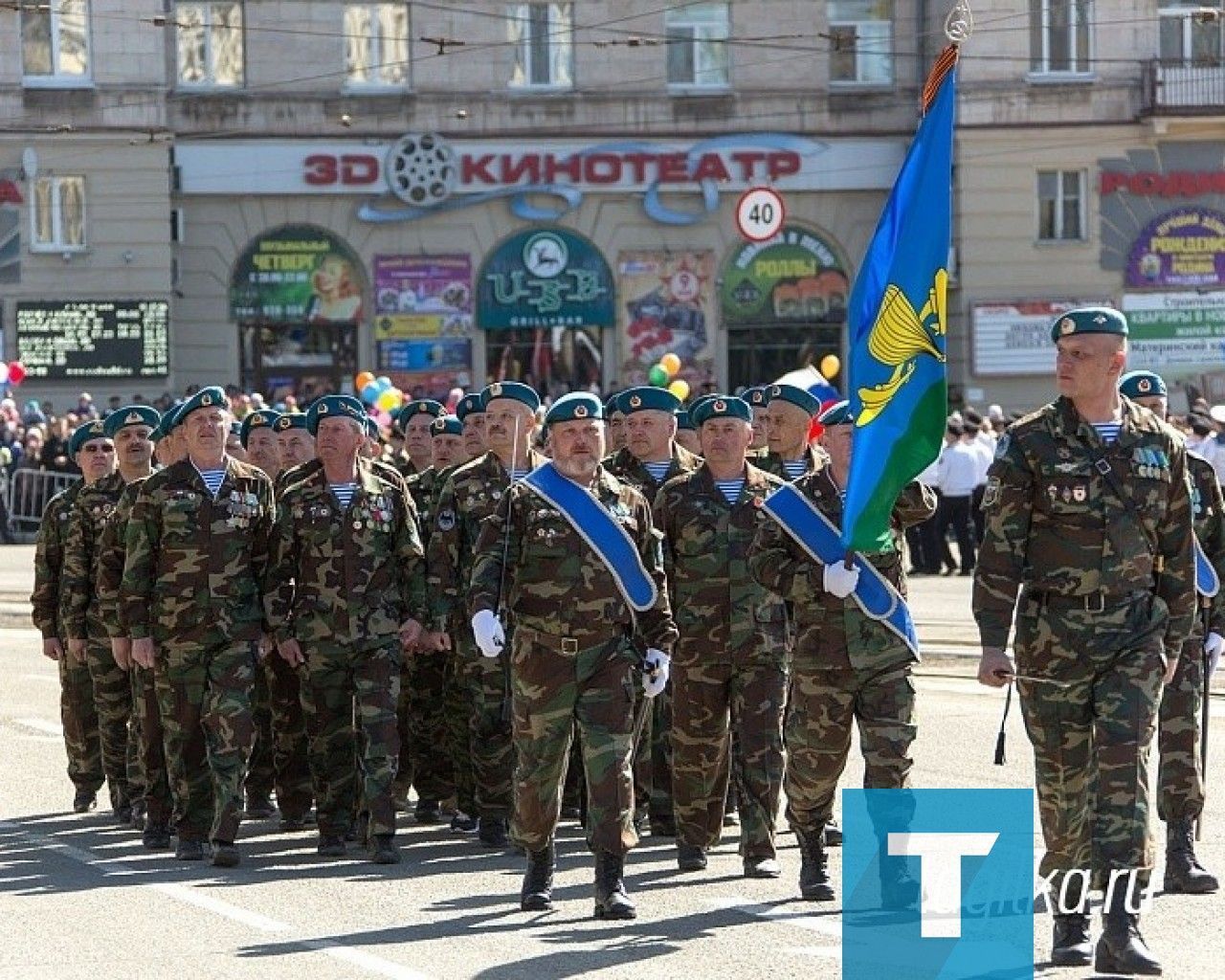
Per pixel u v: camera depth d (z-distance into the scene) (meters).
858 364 10.92
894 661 11.25
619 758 11.24
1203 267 48.03
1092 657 9.63
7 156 44.94
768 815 12.38
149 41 45.38
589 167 47.84
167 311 45.59
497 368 48.06
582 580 11.19
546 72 47.81
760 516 12.02
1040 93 47.47
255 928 11.22
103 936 11.09
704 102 48.03
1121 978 9.49
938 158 10.71
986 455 34.28
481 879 12.67
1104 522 9.61
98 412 45.31
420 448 16.69
